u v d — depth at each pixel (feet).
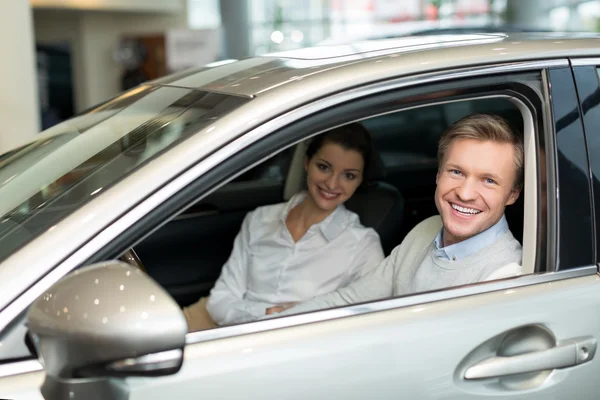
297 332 4.55
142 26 39.32
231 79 5.37
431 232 6.21
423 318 4.79
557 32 6.50
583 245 5.19
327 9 38.09
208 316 7.75
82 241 4.11
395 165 9.00
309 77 4.83
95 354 3.65
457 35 6.10
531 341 5.01
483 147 5.43
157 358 3.76
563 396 5.08
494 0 36.32
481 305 4.93
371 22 38.11
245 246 7.70
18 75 19.97
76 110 40.04
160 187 4.28
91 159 4.99
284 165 8.86
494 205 5.49
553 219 5.15
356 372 4.56
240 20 37.06
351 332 4.62
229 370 4.33
